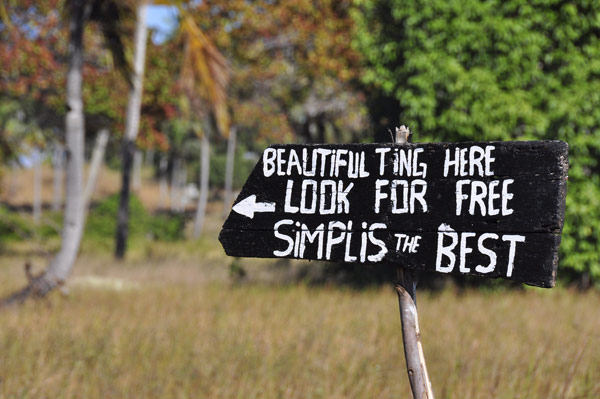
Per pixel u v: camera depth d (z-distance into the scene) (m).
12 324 9.22
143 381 6.61
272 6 23.42
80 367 7.01
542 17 12.91
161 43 26.61
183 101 19.83
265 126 25.42
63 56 25.89
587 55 13.00
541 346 7.72
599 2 12.61
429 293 13.32
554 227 3.10
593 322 9.68
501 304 11.53
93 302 11.71
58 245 29.89
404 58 14.45
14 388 6.23
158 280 16.12
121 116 27.38
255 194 3.66
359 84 17.11
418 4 13.58
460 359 7.23
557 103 12.73
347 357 7.38
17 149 23.52
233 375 6.78
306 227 3.56
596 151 13.01
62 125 27.16
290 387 6.37
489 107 12.88
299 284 14.41
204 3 23.16
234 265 15.65
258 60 24.59
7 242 30.97
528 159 3.18
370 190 3.47
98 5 13.71
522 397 5.98
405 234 3.39
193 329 8.87
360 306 11.25
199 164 68.50
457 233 3.29
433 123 13.51
